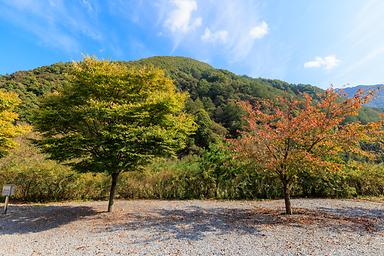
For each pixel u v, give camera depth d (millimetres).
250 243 4367
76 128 6859
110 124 6598
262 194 10609
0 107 8570
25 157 11555
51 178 9836
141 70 7402
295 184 10742
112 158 6352
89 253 3883
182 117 7348
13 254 3859
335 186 10859
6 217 6562
